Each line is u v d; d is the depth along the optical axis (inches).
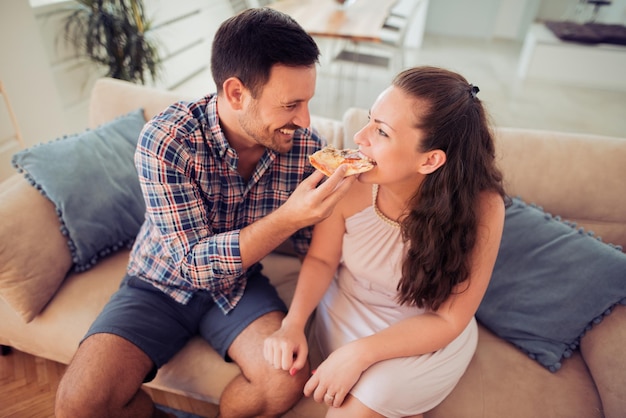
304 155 46.3
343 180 37.7
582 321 45.7
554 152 53.6
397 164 38.4
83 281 52.4
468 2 261.7
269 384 40.9
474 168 39.9
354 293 47.8
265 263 60.0
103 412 38.0
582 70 188.1
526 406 42.4
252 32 35.0
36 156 50.8
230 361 45.8
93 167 53.5
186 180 41.0
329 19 134.2
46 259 48.8
